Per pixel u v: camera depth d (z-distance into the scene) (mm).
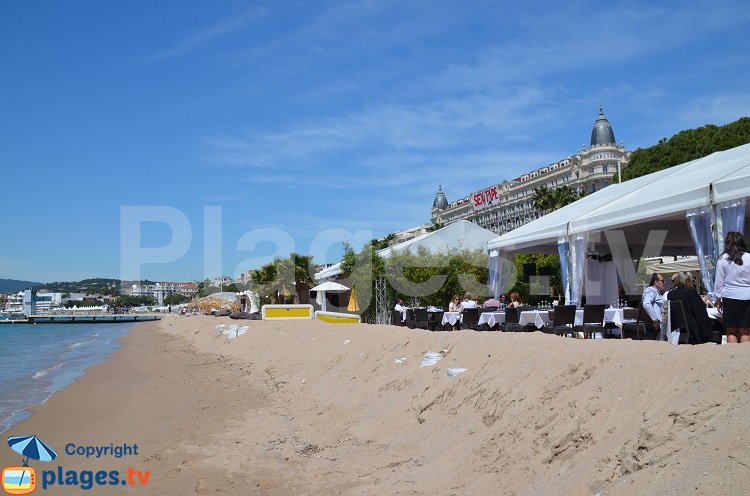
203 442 8398
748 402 4039
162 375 17859
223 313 48438
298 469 6801
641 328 11125
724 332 8438
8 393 14891
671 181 12953
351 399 9938
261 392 12938
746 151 13211
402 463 6652
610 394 5305
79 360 25406
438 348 9945
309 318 28156
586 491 4273
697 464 3719
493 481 5262
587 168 80312
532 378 6605
